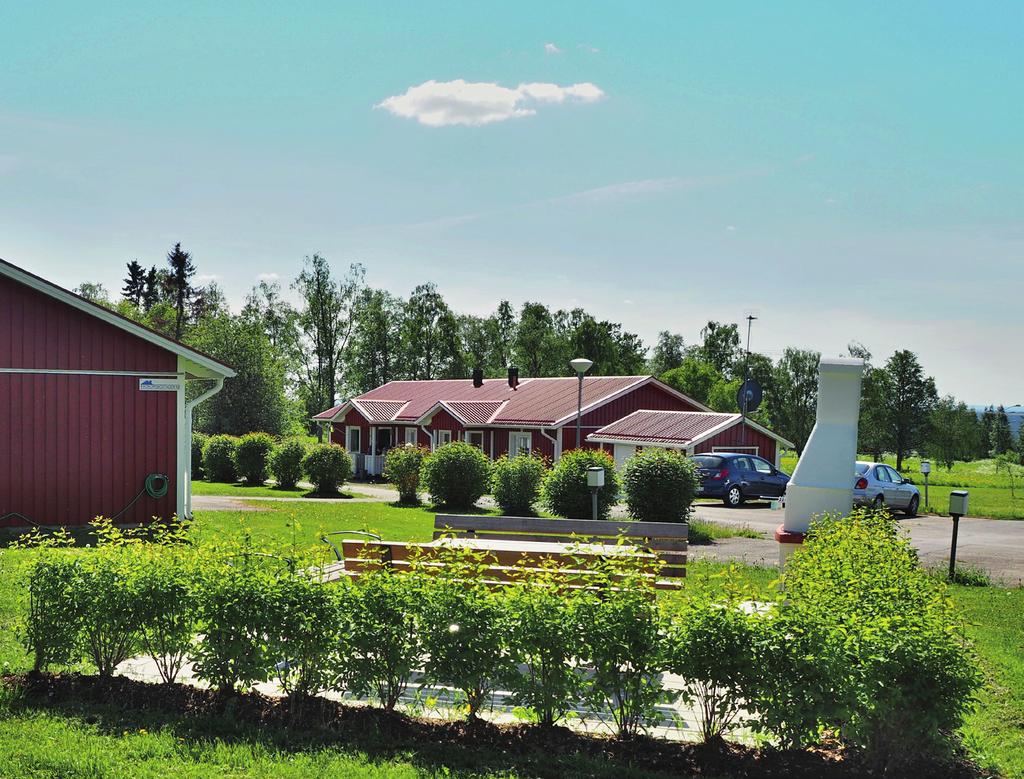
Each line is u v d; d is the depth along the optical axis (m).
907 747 5.29
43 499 16.20
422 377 83.19
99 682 6.66
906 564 7.46
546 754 5.58
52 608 6.70
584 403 34.28
